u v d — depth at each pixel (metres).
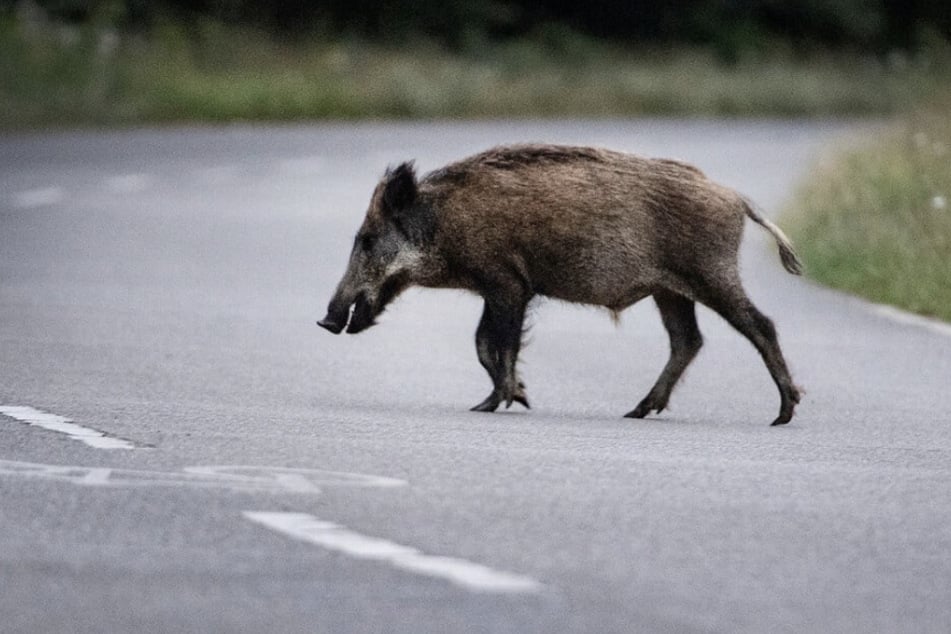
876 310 42.16
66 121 90.88
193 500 19.53
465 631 14.53
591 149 28.78
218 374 30.67
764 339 28.20
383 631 14.50
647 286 28.47
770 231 28.88
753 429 26.86
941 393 31.12
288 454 22.67
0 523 18.25
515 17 139.75
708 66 133.62
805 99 125.94
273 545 17.47
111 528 18.09
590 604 15.45
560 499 20.09
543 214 28.41
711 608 15.52
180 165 72.88
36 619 14.78
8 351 32.47
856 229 48.62
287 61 108.94
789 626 15.06
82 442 23.23
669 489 20.95
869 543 18.39
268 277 44.88
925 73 75.19
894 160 55.03
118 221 55.59
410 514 19.03
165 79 97.75
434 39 131.12
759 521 19.25
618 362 34.22
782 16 154.00
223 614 14.98
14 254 47.72
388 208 28.80
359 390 29.59
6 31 95.62
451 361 33.47
